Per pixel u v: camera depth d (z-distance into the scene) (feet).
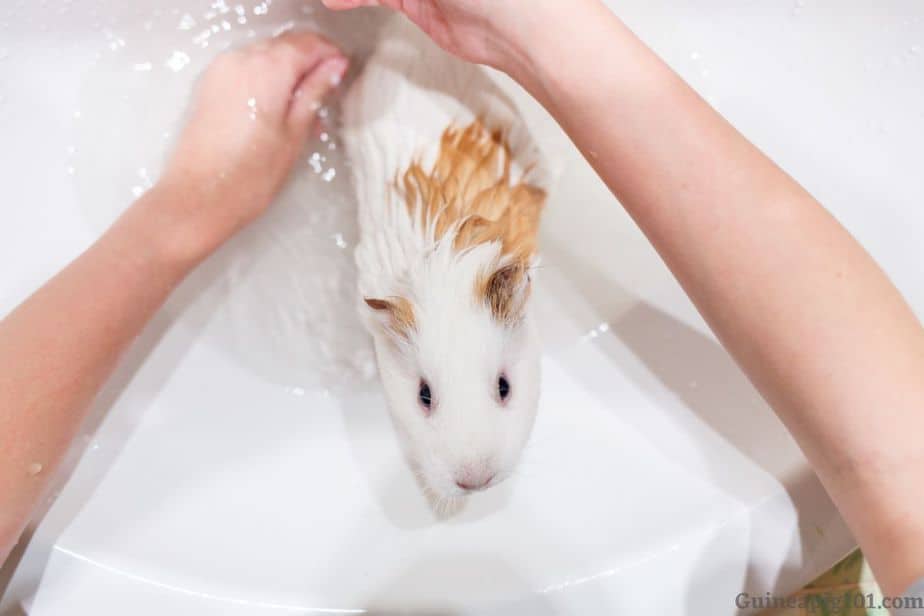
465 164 2.22
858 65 2.49
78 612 2.03
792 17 2.58
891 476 1.61
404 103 2.30
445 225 2.08
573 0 2.01
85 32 2.72
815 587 2.15
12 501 1.98
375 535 2.20
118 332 2.25
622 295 2.55
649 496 2.19
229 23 2.82
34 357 2.09
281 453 2.37
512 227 2.19
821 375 1.68
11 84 2.68
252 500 2.28
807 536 2.06
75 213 2.64
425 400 1.99
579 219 2.64
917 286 2.24
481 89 2.37
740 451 2.20
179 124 2.76
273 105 2.65
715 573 2.06
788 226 1.78
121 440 2.35
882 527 1.62
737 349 1.84
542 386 2.42
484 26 2.11
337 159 2.74
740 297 1.78
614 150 1.93
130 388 2.45
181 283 2.62
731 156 1.87
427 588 2.10
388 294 2.08
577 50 1.97
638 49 1.99
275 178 2.68
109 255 2.34
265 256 2.70
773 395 1.80
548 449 2.31
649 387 2.39
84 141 2.72
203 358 2.55
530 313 2.28
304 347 2.57
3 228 2.57
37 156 2.67
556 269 2.60
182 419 2.43
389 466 2.32
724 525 2.09
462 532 2.19
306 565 2.15
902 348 1.67
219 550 2.16
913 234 2.30
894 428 1.62
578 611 2.05
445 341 1.92
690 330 2.43
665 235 1.89
